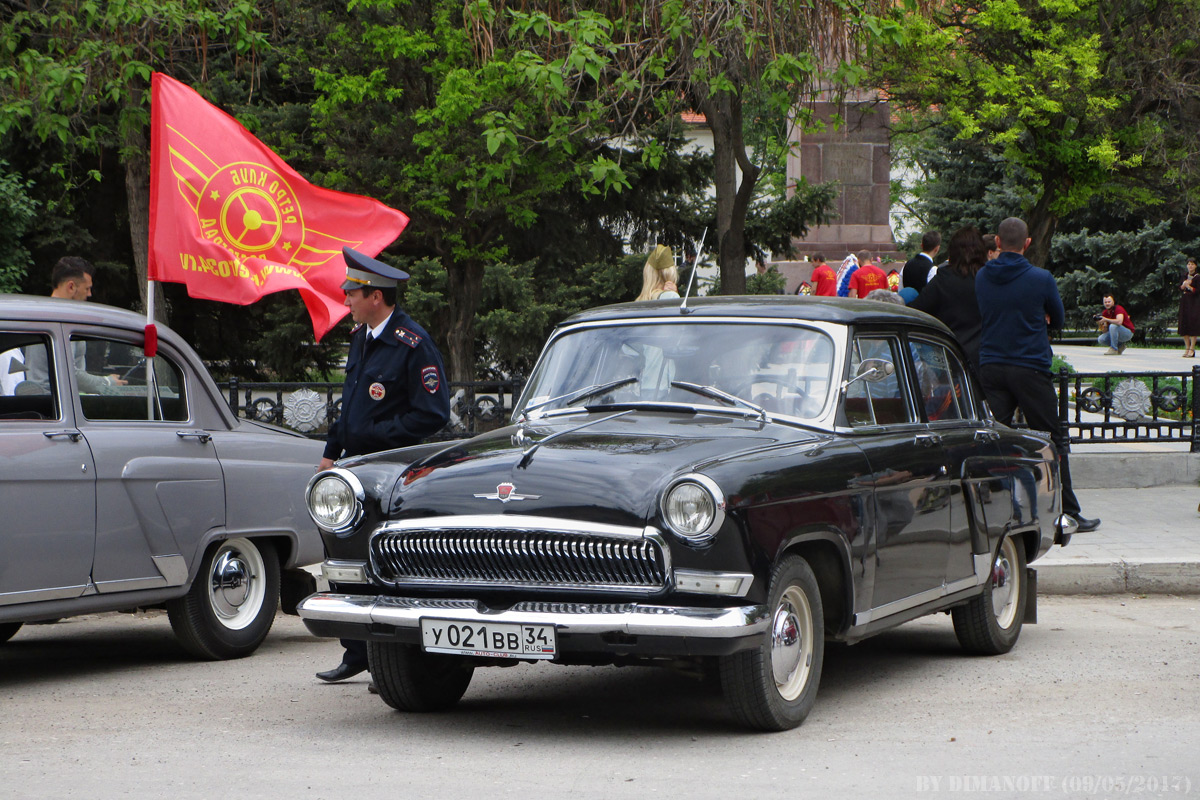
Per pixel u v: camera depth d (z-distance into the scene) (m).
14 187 17.92
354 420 6.74
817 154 28.91
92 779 5.05
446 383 6.81
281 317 22.27
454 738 5.70
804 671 5.76
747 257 23.28
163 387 7.80
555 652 5.20
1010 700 6.38
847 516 5.82
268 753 5.44
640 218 23.08
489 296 21.84
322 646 8.49
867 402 6.41
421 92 17.30
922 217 41.91
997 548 7.44
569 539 5.26
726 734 5.68
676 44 13.98
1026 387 10.67
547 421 6.40
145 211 13.98
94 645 8.61
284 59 19.00
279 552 8.39
